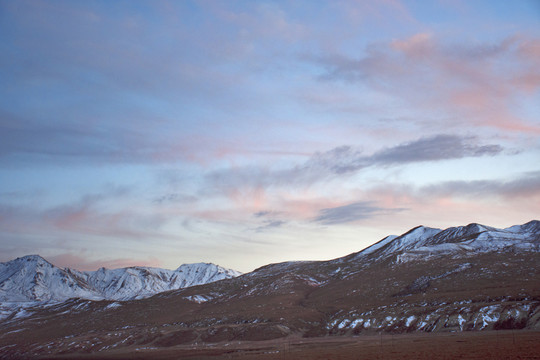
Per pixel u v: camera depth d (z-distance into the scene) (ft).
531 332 463.83
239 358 460.96
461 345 391.86
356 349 443.73
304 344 574.56
